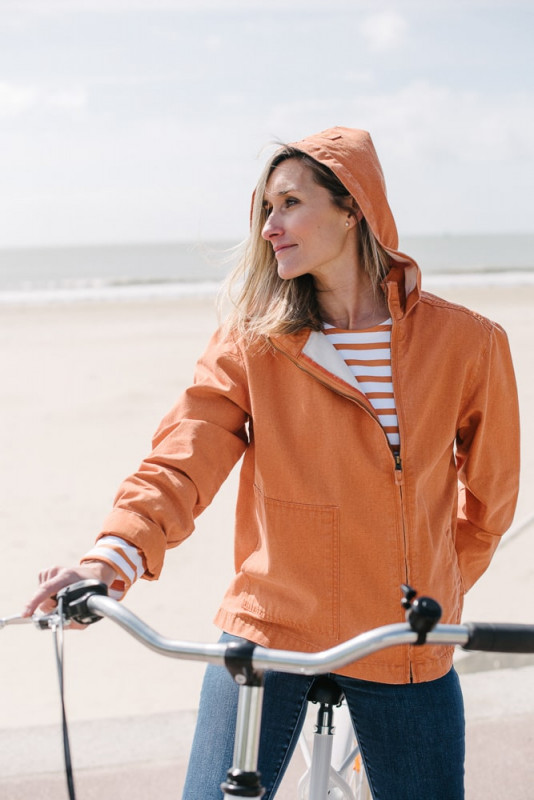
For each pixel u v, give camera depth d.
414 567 1.96
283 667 1.40
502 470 2.21
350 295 2.10
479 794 3.17
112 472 9.41
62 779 3.24
